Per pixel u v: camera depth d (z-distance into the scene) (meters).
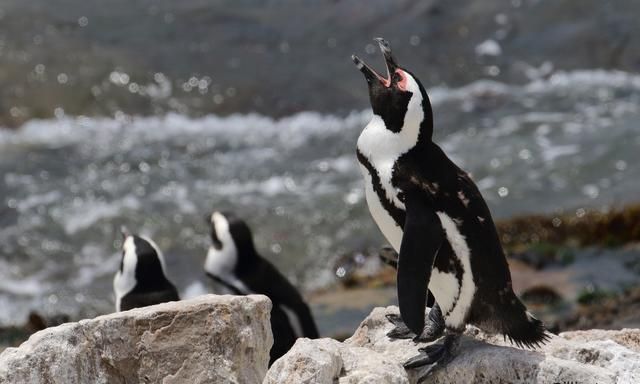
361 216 28.11
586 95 35.94
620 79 37.25
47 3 41.47
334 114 35.31
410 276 10.23
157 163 31.61
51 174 30.56
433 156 11.09
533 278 23.17
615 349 11.28
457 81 37.34
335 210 28.47
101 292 24.67
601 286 22.33
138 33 39.56
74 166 31.16
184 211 28.48
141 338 10.80
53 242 26.97
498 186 29.22
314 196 29.41
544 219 26.25
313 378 10.02
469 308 10.86
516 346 11.84
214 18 41.28
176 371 10.79
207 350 10.79
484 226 10.80
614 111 34.50
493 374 10.86
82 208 28.61
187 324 10.82
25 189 29.55
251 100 36.00
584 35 39.56
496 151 31.69
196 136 33.72
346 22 41.22
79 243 26.98
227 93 36.22
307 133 34.06
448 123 34.22
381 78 11.38
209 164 31.69
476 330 12.17
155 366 10.79
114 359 10.82
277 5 42.56
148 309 10.95
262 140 33.56
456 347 11.14
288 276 25.38
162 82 36.50
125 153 32.19
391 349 11.79
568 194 28.31
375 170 11.09
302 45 39.59
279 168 31.39
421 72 37.81
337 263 25.77
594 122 33.53
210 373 10.76
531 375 10.74
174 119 34.84
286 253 26.44
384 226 11.22
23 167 30.86
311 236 27.14
